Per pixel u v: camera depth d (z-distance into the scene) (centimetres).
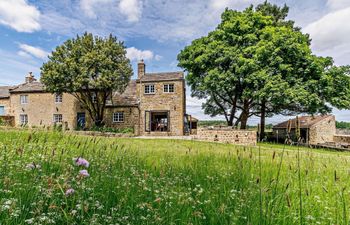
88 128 2598
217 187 309
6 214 162
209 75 2209
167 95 2653
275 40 2064
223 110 2812
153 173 396
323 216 261
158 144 1150
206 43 2481
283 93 1886
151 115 2756
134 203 227
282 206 252
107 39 2541
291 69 1973
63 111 2881
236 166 455
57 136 655
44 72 2398
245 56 2205
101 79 2334
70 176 231
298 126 295
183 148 981
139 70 2912
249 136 1822
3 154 354
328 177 479
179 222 206
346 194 348
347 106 2012
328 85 2002
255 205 248
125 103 2706
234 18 2355
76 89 2397
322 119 2959
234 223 203
